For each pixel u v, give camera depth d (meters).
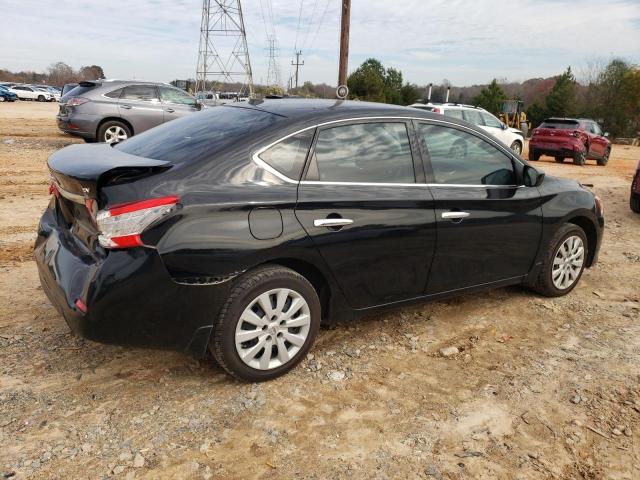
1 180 9.12
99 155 3.22
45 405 2.95
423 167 3.73
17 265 5.05
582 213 4.75
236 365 3.09
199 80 59.94
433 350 3.82
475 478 2.59
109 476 2.47
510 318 4.43
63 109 12.42
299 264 3.28
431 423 2.99
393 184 3.55
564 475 2.64
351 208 3.31
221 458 2.63
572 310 4.64
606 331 4.26
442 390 3.31
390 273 3.58
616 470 2.69
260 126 3.28
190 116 3.96
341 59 26.64
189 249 2.79
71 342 3.62
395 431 2.90
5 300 4.23
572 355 3.84
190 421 2.88
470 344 3.94
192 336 2.95
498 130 15.61
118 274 2.71
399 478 2.56
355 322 4.19
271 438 2.79
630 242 7.16
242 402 3.07
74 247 3.07
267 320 3.15
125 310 2.77
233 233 2.90
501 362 3.69
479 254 4.04
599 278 5.55
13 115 25.55
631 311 4.69
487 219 4.00
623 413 3.15
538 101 70.00
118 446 2.66
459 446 2.81
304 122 3.31
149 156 3.23
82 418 2.86
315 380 3.34
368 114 3.57
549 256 4.59
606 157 19.38
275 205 3.03
